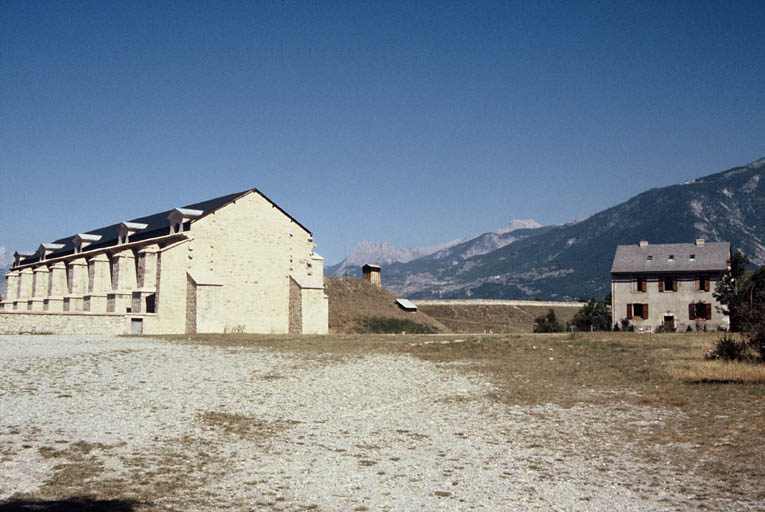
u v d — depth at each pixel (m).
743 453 14.19
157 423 16.89
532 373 26.19
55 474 11.94
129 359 29.38
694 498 11.43
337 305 82.50
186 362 29.09
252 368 27.66
